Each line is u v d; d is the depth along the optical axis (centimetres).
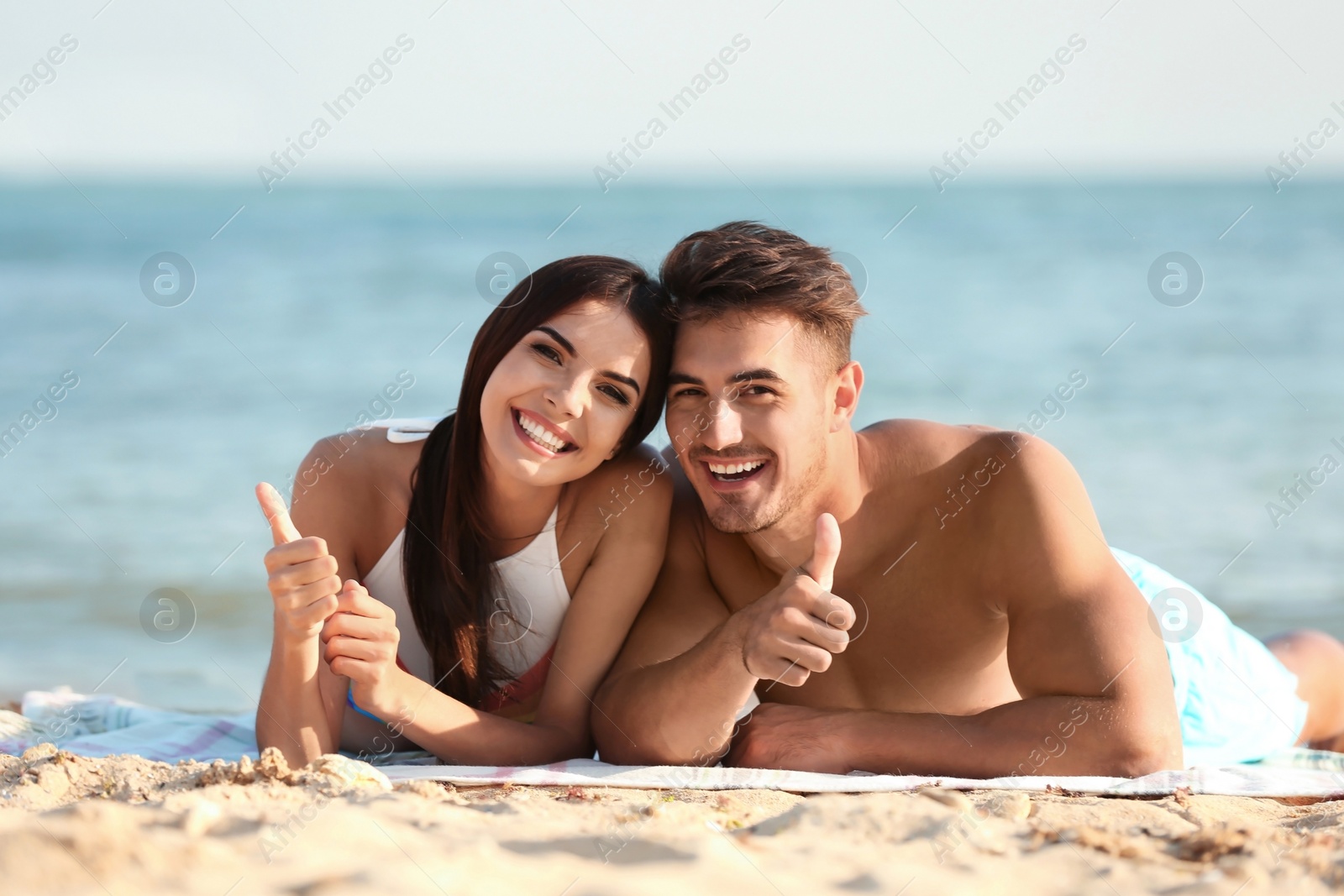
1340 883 225
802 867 235
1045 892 225
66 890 206
